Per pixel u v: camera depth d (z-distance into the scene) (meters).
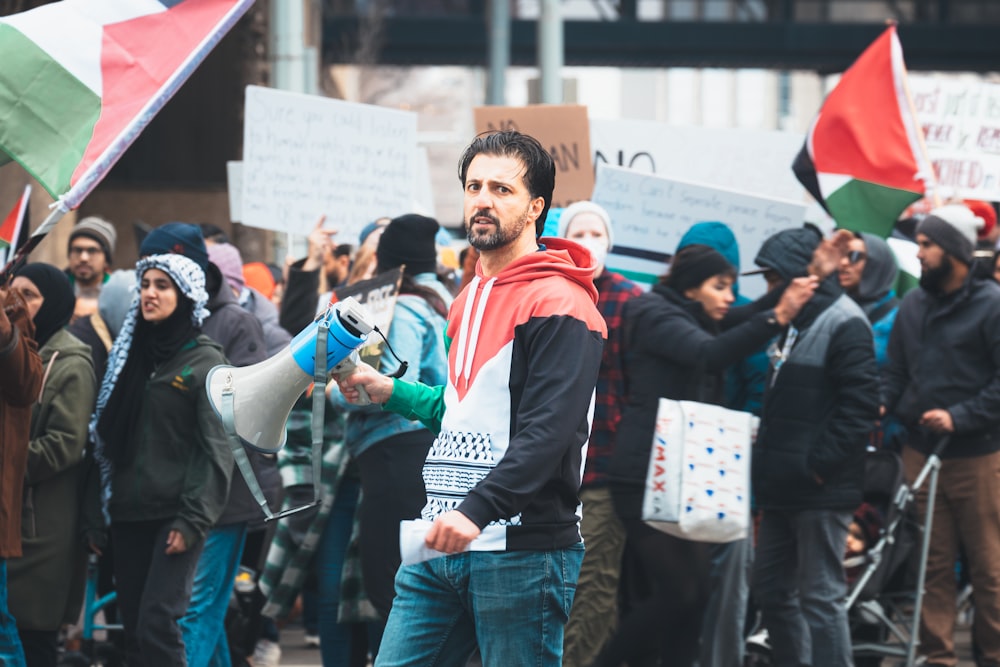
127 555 8.89
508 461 5.61
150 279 8.68
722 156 14.02
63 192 7.71
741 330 8.93
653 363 9.19
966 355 10.69
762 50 34.44
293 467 10.17
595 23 33.97
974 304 10.66
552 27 23.05
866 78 12.32
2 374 8.06
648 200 11.66
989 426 10.53
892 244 14.12
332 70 42.72
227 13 8.08
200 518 8.59
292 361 5.98
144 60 7.95
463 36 35.34
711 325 9.56
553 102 23.11
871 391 9.66
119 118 7.82
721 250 10.07
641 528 9.09
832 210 12.31
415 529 5.81
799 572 9.82
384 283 8.94
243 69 25.56
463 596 6.00
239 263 11.95
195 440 8.74
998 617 10.66
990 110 13.79
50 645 9.10
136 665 8.97
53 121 7.80
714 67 35.72
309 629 12.84
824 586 9.72
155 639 8.54
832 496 9.72
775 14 34.41
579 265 6.20
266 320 11.89
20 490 8.38
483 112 13.39
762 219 11.65
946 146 13.77
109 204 26.31
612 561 9.22
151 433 8.73
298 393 6.04
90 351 9.29
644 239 11.70
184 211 26.30
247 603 10.97
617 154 13.90
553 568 5.90
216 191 26.27
